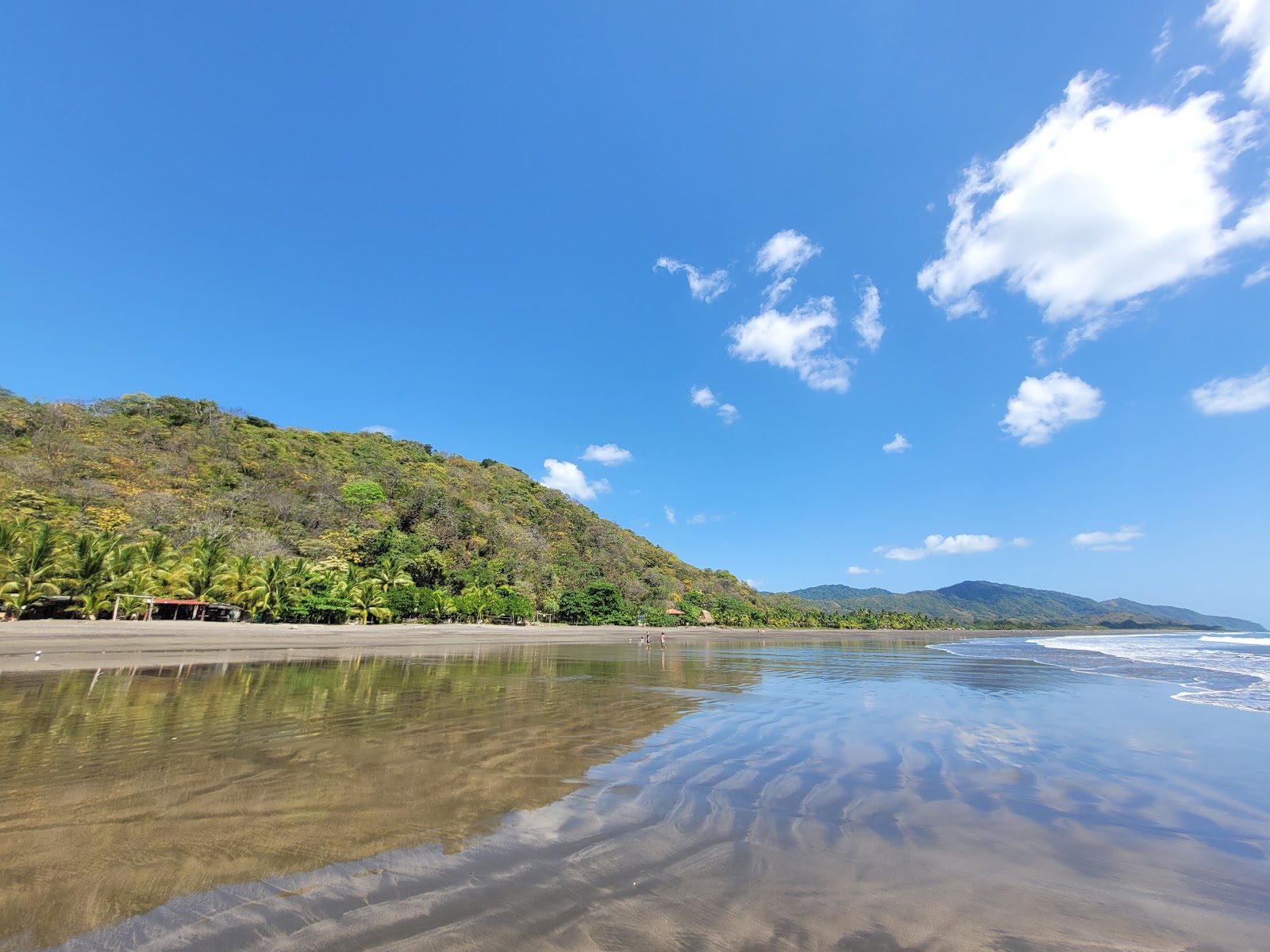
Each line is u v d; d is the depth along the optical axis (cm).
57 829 552
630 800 687
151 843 524
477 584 6738
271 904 421
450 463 11581
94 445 6009
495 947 373
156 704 1277
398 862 502
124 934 378
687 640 6256
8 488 4731
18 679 1599
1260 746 1047
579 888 462
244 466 6906
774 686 1898
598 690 1709
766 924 412
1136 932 418
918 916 430
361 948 368
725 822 622
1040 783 799
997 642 7719
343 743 945
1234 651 4991
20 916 396
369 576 5434
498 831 581
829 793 735
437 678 1923
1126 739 1094
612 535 11912
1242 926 432
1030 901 462
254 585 4156
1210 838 609
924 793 748
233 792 680
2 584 3142
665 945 382
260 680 1739
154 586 3772
